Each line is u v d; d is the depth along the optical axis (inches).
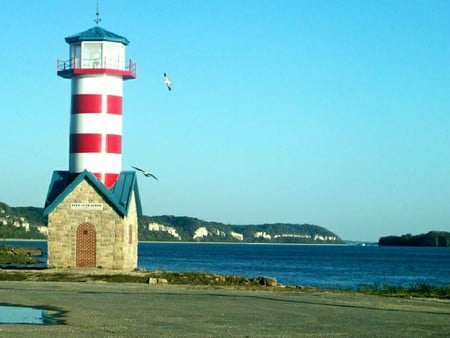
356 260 6870.1
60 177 2234.3
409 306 1382.9
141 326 1039.6
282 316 1180.5
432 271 4722.0
